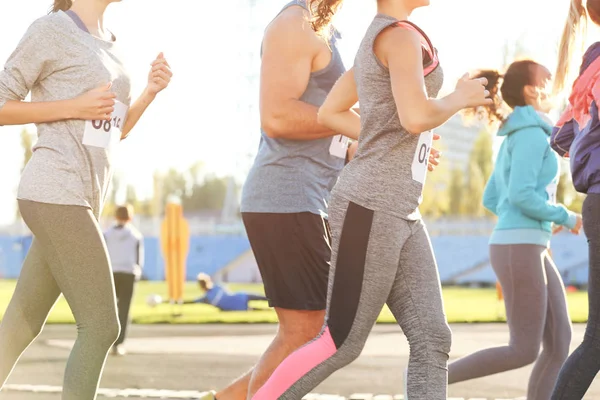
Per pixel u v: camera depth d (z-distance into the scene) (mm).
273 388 3949
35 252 4750
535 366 5879
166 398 6938
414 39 3896
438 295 4004
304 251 4797
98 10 4742
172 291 18578
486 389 7312
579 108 4684
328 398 6852
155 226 68938
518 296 5707
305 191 4812
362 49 4051
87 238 4422
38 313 4766
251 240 4906
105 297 4453
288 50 4789
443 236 54844
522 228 5738
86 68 4547
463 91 3895
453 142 76250
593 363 4430
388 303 4070
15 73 4484
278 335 4906
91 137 4512
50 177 4402
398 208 3934
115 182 92125
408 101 3805
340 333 3957
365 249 3918
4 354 4707
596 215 4457
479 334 12852
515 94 5855
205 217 111875
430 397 3908
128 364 9453
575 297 29594
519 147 5773
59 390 7125
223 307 20281
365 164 3980
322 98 4906
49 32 4520
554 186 5906
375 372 8570
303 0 4871
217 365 9344
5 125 4488
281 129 4754
